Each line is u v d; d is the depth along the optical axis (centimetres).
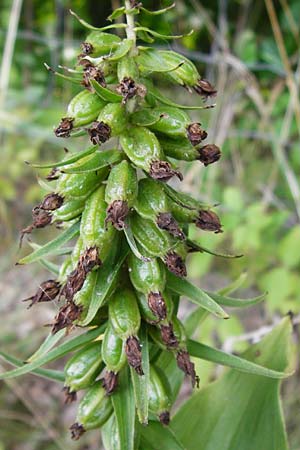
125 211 23
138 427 26
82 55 24
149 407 25
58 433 45
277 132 62
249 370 25
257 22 74
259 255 48
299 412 41
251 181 61
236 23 76
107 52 24
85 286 24
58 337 26
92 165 24
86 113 24
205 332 42
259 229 46
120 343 25
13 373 25
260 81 68
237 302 26
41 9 81
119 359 25
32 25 79
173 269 24
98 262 24
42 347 26
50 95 70
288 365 29
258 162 62
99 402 26
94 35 24
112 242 24
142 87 23
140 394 24
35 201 66
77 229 25
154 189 24
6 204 64
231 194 47
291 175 49
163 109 24
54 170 25
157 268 24
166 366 28
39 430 43
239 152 63
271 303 44
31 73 77
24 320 54
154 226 24
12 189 60
